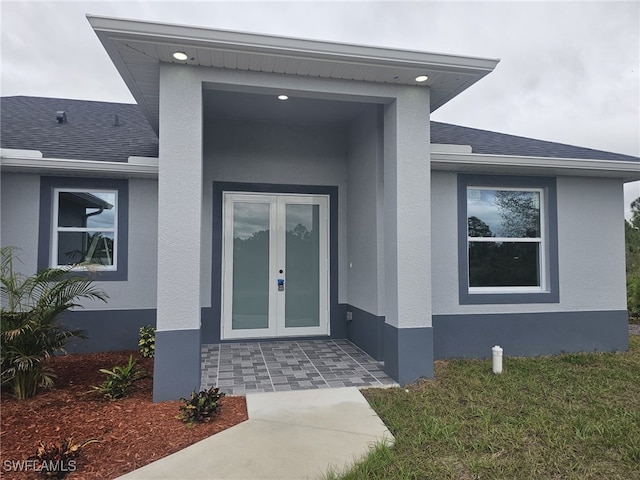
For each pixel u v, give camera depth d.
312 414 3.96
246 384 4.88
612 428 3.63
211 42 3.94
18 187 6.23
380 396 4.46
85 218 6.63
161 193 4.27
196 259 4.33
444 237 6.37
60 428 3.55
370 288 6.36
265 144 7.38
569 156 7.16
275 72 4.59
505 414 3.95
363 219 6.74
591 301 6.79
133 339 6.59
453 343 6.29
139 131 8.52
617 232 6.95
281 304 7.37
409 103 5.02
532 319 6.55
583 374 5.36
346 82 4.83
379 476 2.86
